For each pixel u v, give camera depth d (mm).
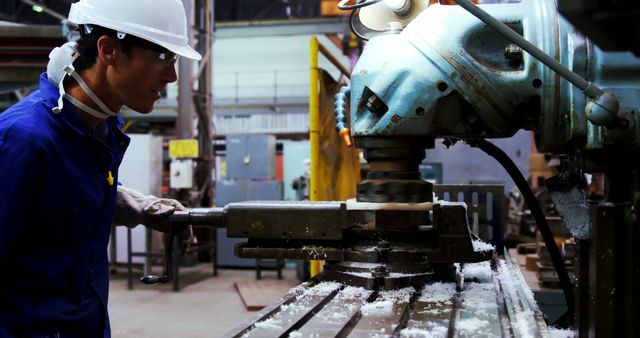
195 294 4898
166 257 1515
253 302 4469
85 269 1249
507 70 1315
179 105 5578
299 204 1451
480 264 1743
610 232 1047
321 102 2775
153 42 1160
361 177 3961
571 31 1219
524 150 5152
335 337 989
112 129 1364
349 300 1255
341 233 1409
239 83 11211
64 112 1184
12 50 2471
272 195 6094
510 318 1111
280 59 11094
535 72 1271
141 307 4445
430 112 1340
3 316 1140
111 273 5688
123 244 5707
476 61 1309
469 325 1067
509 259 1936
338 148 3051
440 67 1319
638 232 1054
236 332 1002
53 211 1152
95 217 1261
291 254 1438
